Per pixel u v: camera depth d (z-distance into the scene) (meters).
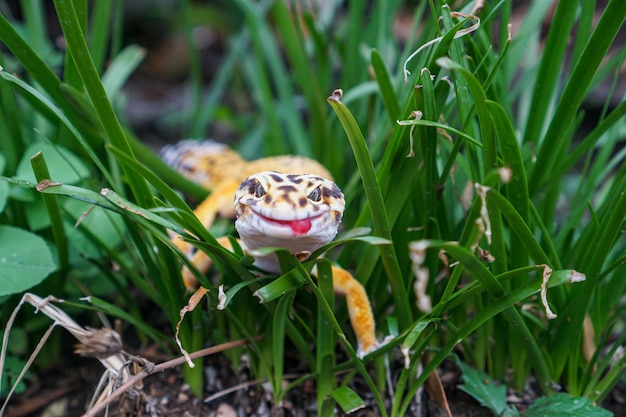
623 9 0.26
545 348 0.29
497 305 0.27
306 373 0.30
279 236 0.27
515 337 0.30
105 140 0.31
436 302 0.30
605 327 0.31
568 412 0.28
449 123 0.31
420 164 0.28
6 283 0.28
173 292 0.29
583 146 0.29
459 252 0.25
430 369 0.28
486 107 0.26
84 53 0.27
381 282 0.31
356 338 0.31
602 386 0.29
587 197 0.31
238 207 0.28
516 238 0.28
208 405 0.30
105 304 0.29
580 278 0.26
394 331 0.29
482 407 0.30
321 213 0.27
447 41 0.27
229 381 0.30
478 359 0.30
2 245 0.29
